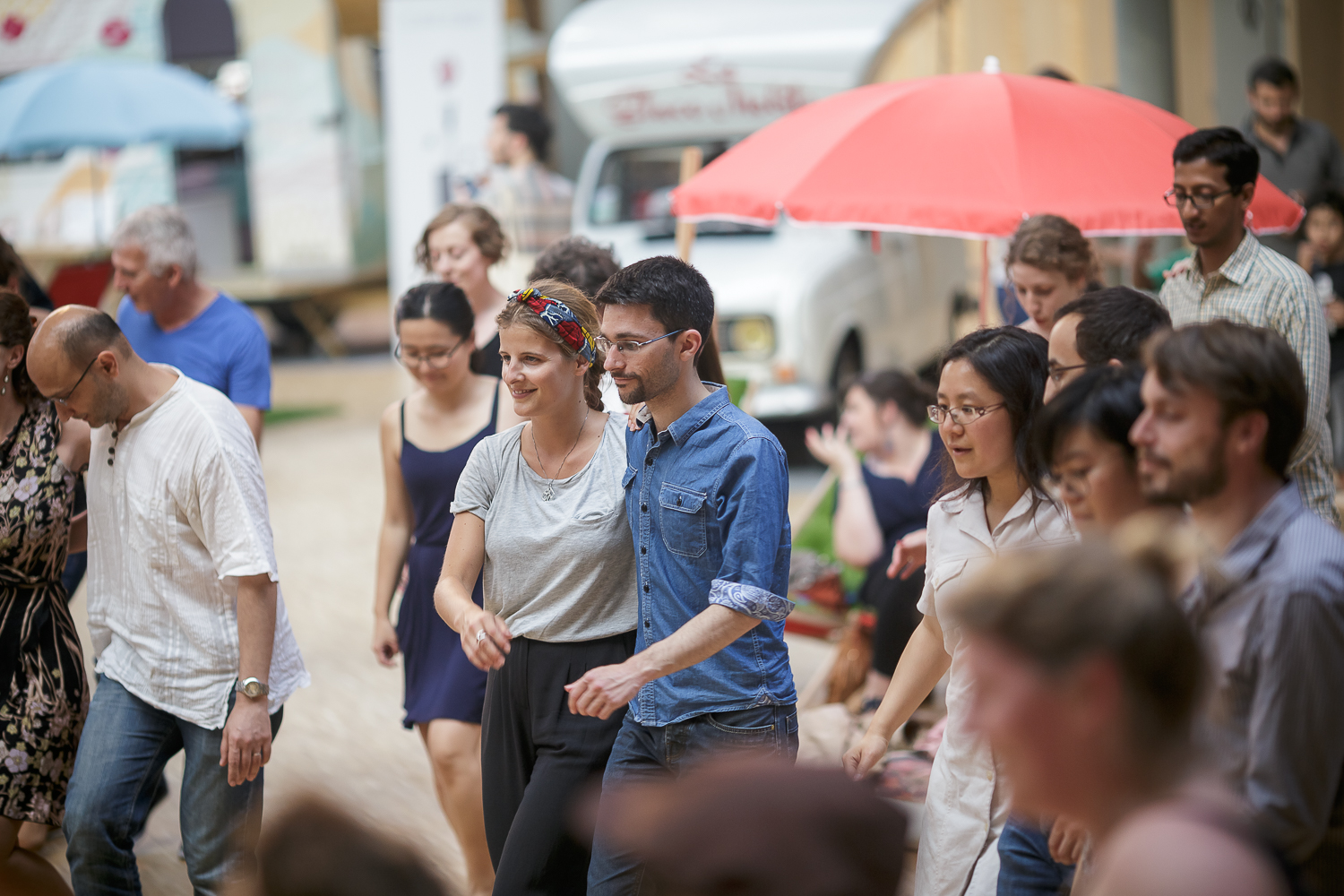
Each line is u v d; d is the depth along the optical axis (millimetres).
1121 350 7770
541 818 8219
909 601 12367
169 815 12461
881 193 11734
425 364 10227
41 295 13547
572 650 8359
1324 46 39500
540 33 46188
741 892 3150
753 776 3352
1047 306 10602
